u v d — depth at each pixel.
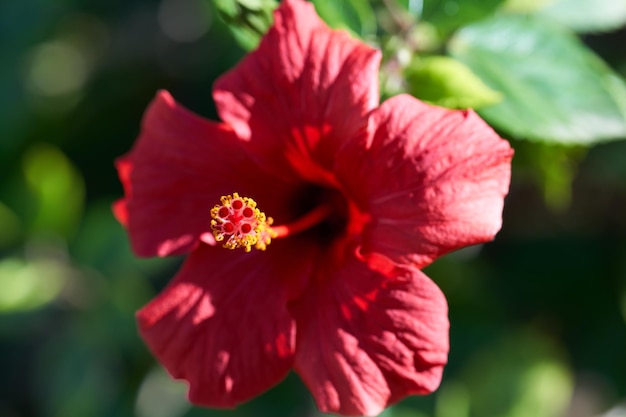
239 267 0.52
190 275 0.52
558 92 0.54
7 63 0.71
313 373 0.50
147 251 0.53
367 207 0.50
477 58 0.54
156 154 0.53
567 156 0.57
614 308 0.67
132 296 0.66
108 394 0.67
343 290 0.51
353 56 0.50
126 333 0.66
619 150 0.63
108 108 0.73
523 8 0.56
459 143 0.48
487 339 0.66
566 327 0.68
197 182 0.53
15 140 0.71
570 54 0.54
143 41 0.75
